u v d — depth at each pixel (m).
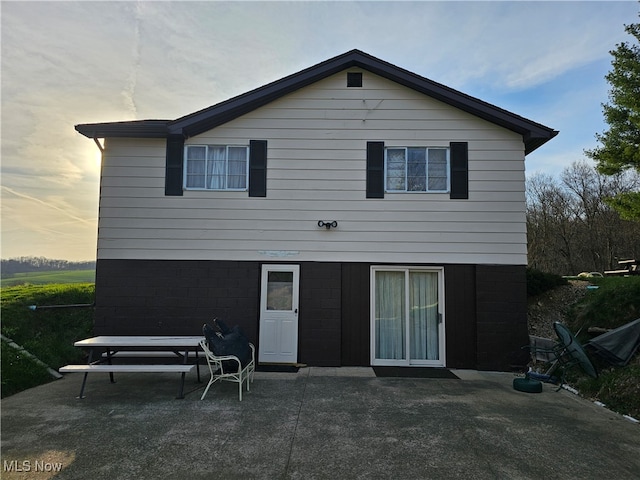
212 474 3.32
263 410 4.98
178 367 5.37
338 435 4.20
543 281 9.54
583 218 33.22
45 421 4.51
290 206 7.98
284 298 7.88
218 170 8.05
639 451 3.92
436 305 7.98
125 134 7.82
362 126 8.10
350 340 7.79
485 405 5.33
